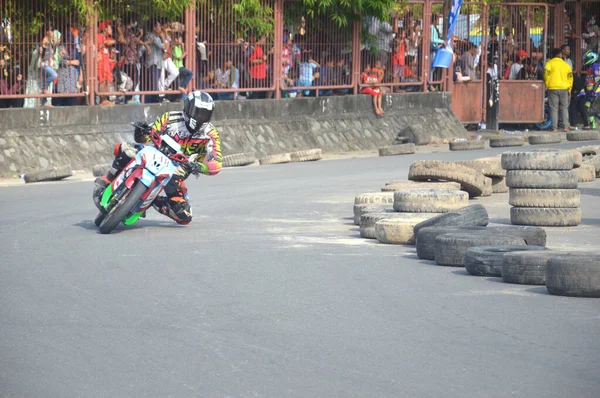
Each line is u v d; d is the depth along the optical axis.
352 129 33.91
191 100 14.67
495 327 8.94
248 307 9.78
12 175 24.66
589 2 44.25
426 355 8.04
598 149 24.56
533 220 15.36
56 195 19.75
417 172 18.52
